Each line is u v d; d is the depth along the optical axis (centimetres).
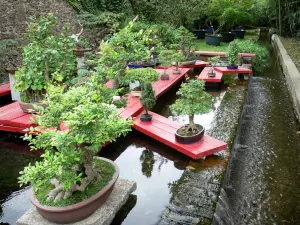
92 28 1056
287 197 351
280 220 313
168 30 1081
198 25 1678
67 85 491
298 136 513
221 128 459
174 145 383
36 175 221
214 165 350
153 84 668
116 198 290
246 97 639
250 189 365
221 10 1491
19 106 516
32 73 464
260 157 443
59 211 240
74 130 226
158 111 596
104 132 234
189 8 1320
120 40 403
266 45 1636
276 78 923
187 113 368
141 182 354
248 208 331
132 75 433
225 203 314
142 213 295
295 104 621
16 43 743
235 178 385
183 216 266
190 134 385
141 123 458
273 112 628
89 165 266
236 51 786
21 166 392
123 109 503
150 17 1322
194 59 913
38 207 246
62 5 1018
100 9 1164
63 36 550
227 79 777
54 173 223
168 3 1302
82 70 499
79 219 253
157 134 417
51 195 254
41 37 496
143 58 419
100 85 298
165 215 269
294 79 727
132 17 1205
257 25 2245
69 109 252
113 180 279
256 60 1056
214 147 370
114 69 390
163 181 356
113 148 438
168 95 699
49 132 241
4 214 303
